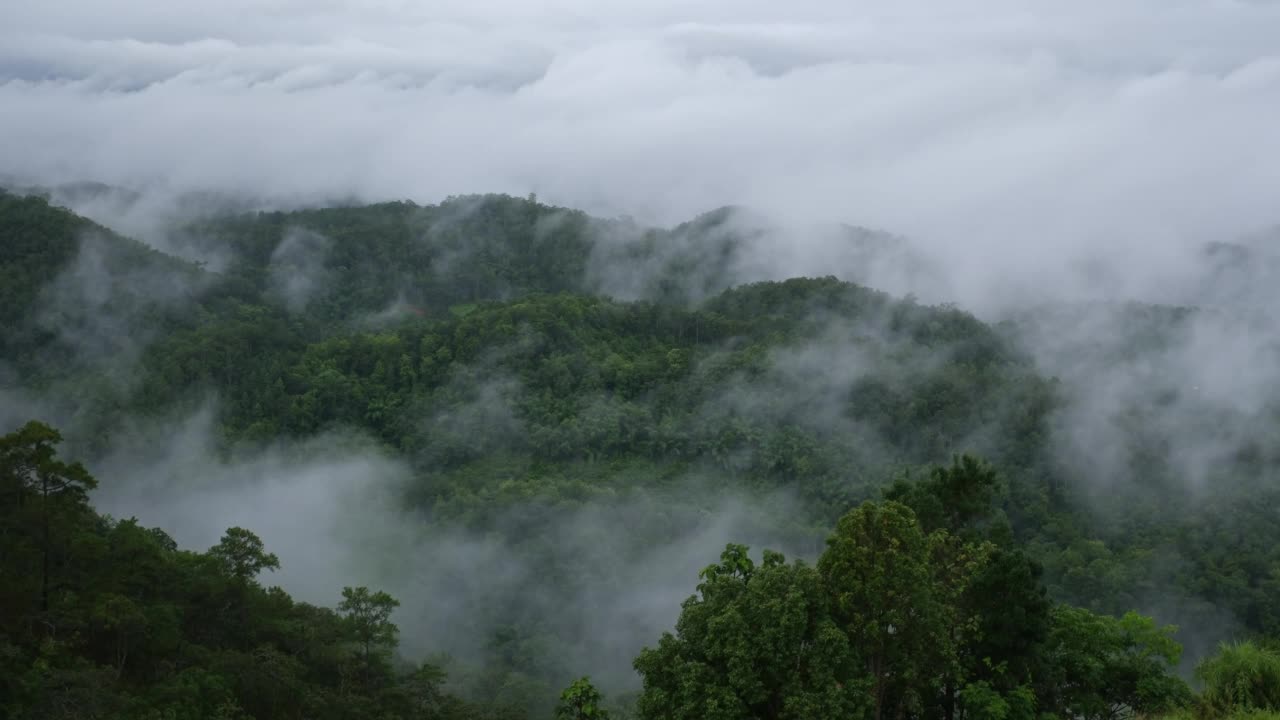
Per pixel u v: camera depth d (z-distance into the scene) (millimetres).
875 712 20453
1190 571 86625
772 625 19797
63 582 40875
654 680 20969
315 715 41375
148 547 45594
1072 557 85125
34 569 39812
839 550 20266
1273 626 79750
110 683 35500
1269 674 21609
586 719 22312
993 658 22203
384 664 49844
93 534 43219
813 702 18828
